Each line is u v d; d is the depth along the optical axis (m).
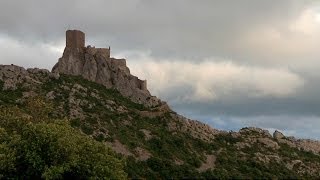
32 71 169.62
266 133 195.50
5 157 66.25
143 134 152.00
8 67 163.75
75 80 174.38
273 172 151.75
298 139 198.62
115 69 188.50
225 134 181.75
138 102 180.75
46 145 68.50
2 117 84.19
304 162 171.38
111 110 161.12
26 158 67.12
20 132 78.88
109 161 72.44
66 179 69.50
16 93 149.62
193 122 176.25
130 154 137.25
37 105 99.31
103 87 180.12
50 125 71.00
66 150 68.50
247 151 168.50
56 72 174.62
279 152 175.00
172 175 132.62
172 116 172.12
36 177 68.19
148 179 127.62
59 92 158.50
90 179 67.88
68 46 188.62
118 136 144.88
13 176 67.56
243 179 140.00
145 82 192.00
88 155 71.50
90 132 140.25
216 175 138.25
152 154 141.88
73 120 142.62
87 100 159.62
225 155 157.75
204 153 155.50
